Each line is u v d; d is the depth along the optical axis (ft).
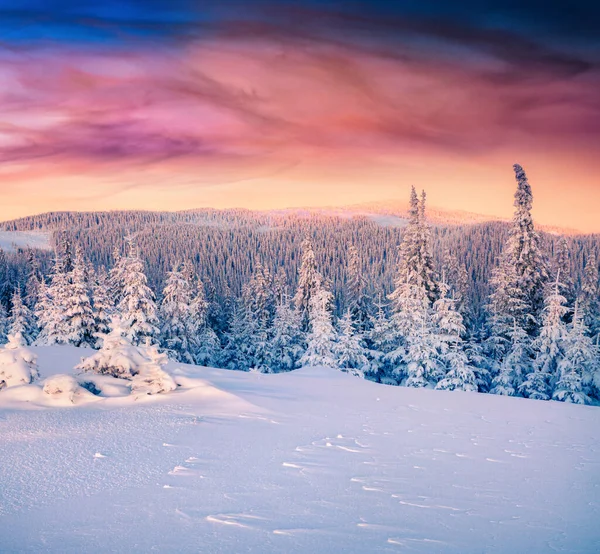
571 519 18.69
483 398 48.49
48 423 31.78
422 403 45.55
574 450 29.55
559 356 96.37
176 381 45.70
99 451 26.40
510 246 118.32
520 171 116.88
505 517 18.79
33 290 220.64
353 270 163.12
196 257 614.34
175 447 27.76
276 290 203.31
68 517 17.84
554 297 97.66
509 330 111.75
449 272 151.43
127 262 111.75
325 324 120.78
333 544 15.96
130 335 103.81
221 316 209.26
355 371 115.34
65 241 171.83
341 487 21.93
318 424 35.40
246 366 162.81
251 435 31.27
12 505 18.84
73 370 51.98
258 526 17.31
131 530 16.75
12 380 39.58
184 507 19.02
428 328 103.50
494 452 28.91
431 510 19.38
